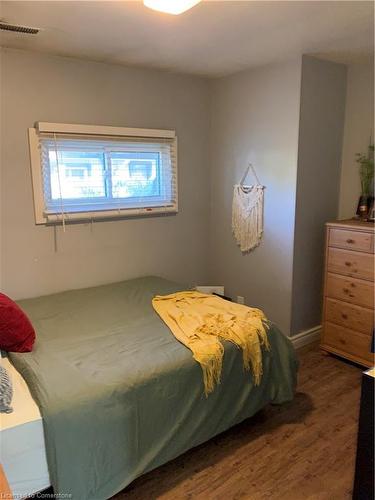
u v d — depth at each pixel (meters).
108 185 3.10
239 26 2.18
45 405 1.55
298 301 3.22
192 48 2.60
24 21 2.07
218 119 3.56
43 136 2.73
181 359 1.94
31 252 2.82
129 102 3.11
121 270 3.29
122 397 1.69
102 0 1.81
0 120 2.57
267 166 3.18
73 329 2.29
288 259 3.12
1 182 2.63
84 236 3.04
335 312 3.02
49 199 2.84
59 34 2.28
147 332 2.25
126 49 2.59
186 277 3.74
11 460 1.47
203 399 1.97
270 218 3.22
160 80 3.25
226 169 3.57
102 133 2.96
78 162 2.92
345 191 3.34
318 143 3.08
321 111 3.04
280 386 2.33
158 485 1.89
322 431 2.27
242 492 1.84
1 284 2.74
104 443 1.63
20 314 2.01
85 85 2.87
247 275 3.52
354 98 3.18
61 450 1.52
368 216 3.11
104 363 1.88
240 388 2.14
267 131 3.14
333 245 2.94
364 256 2.75
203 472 1.97
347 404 2.52
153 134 3.24
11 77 2.57
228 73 3.32
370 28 2.24
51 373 1.77
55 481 1.52
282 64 2.94
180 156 3.49
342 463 2.02
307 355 3.17
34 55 2.63
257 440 2.20
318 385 2.74
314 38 2.42
